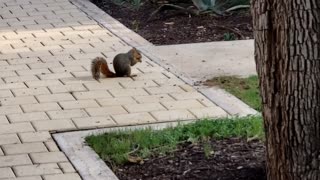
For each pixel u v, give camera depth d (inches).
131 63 396.5
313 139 225.6
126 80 389.4
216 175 270.1
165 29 497.0
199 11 520.1
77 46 459.8
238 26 495.8
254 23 229.5
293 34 219.3
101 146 296.7
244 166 276.5
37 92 371.2
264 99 231.9
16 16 542.3
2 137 311.4
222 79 389.4
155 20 519.5
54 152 295.4
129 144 295.9
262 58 228.4
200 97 361.4
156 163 282.5
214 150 292.5
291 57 220.5
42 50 451.5
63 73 403.9
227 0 537.3
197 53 441.1
